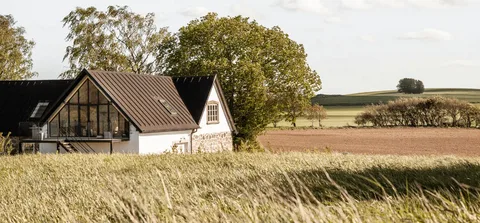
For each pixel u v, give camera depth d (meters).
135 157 22.48
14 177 16.02
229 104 49.56
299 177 11.88
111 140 35.47
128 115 35.44
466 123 77.69
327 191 9.27
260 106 49.38
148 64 63.56
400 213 5.85
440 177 11.39
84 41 62.47
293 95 51.88
